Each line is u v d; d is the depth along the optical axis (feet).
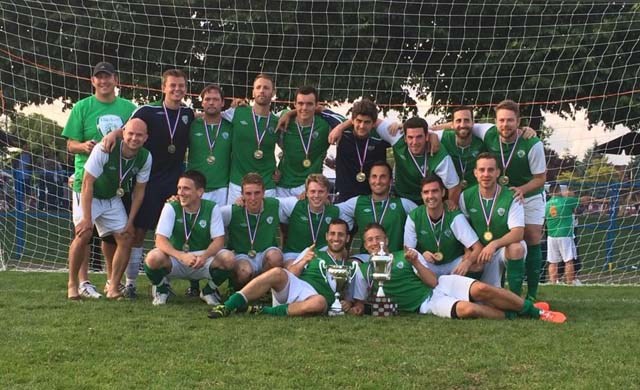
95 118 18.08
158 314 14.88
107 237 18.07
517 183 17.42
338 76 33.83
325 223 17.07
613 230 32.91
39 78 32.19
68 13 31.48
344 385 9.63
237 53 34.86
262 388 9.43
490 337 12.74
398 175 17.80
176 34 34.73
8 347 11.55
